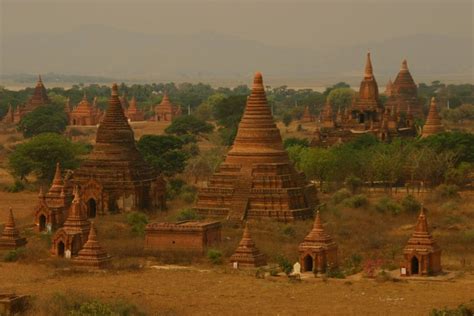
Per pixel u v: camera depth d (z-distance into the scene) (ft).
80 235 620.90
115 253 622.95
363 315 441.68
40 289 502.79
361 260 586.45
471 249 626.23
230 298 481.46
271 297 483.51
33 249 626.23
